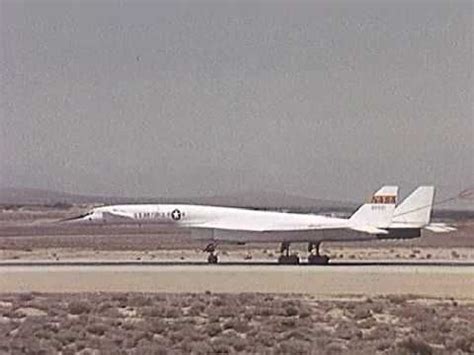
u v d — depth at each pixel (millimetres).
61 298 193000
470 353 134625
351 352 131500
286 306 177875
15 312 173500
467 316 167625
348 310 176125
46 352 132500
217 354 131250
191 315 169500
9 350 133500
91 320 161125
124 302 185875
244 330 153250
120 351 131625
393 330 152875
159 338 145625
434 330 151125
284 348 133875
